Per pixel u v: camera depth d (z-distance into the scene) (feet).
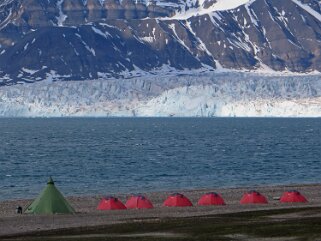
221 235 332.19
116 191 586.04
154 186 624.18
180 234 338.34
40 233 350.64
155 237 330.54
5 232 358.64
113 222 388.37
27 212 431.84
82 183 650.43
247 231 340.39
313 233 331.98
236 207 455.63
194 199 507.30
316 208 432.66
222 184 640.17
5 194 567.59
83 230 356.79
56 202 431.84
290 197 484.33
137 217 409.28
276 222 367.45
